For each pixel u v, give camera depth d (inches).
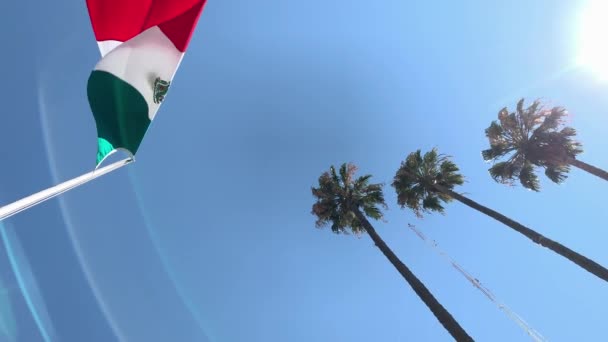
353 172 727.7
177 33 99.7
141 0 100.6
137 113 97.3
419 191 738.2
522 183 701.9
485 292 437.1
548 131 686.5
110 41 101.3
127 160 99.8
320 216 702.5
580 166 626.2
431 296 439.8
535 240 530.3
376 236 573.0
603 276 439.2
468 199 650.8
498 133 740.7
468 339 382.3
